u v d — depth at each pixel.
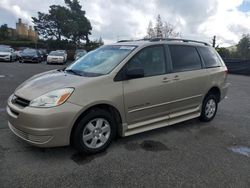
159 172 3.70
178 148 4.57
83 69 4.71
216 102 6.29
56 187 3.24
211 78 5.91
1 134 4.75
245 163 4.11
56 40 59.88
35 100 3.76
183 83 5.22
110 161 3.96
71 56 43.44
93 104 3.97
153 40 5.15
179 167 3.87
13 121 3.94
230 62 22.11
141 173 3.65
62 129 3.75
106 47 5.21
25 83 4.49
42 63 27.58
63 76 4.36
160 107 4.89
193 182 3.48
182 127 5.73
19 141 4.48
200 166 3.94
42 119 3.63
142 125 4.70
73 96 3.82
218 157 4.29
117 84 4.25
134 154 4.24
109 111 4.34
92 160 3.97
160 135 5.16
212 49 6.35
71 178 3.45
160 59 4.97
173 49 5.26
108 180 3.44
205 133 5.41
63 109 3.72
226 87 6.50
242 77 19.36
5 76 12.86
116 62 4.47
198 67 5.69
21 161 3.82
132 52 4.59
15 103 4.06
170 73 5.03
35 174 3.50
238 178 3.64
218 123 6.16
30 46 57.12
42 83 4.14
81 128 3.95
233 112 7.33
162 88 4.83
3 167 3.63
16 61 27.64
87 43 61.91
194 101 5.60
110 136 4.31
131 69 4.30
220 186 3.42
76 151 4.21
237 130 5.71
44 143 3.71
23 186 3.22
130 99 4.39
